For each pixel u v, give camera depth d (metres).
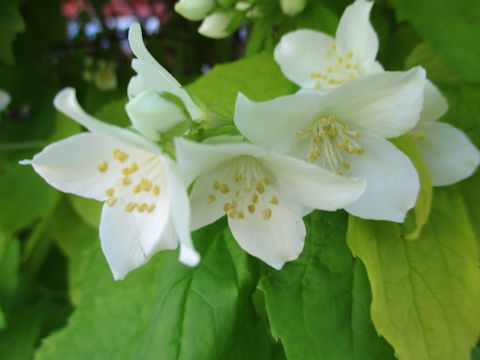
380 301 0.09
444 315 0.09
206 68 0.22
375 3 0.13
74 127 0.18
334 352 0.09
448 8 0.11
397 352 0.09
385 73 0.08
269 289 0.10
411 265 0.09
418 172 0.09
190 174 0.08
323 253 0.10
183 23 0.22
